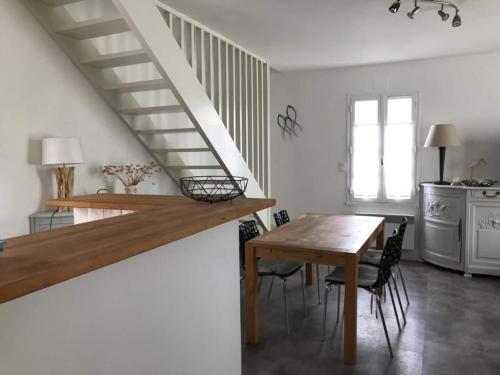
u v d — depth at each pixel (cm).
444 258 471
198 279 151
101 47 327
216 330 164
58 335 94
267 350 287
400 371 257
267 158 452
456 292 400
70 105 316
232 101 397
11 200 277
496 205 432
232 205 172
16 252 93
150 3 263
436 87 504
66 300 96
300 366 265
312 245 286
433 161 514
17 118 279
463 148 498
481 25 372
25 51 282
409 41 421
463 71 490
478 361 268
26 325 86
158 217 142
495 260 439
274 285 425
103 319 107
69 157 284
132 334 118
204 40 357
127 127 368
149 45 264
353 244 288
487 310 353
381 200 541
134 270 118
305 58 489
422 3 317
